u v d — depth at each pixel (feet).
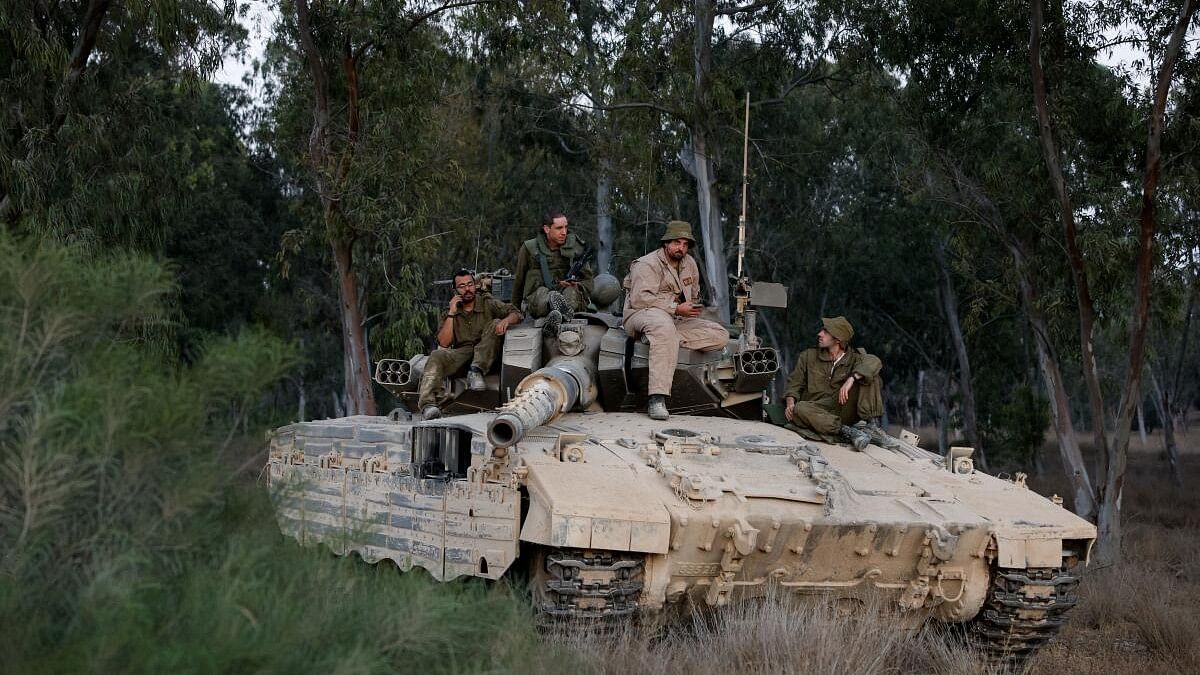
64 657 15.03
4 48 65.46
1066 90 63.72
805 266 120.57
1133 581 44.88
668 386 33.30
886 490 30.91
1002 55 66.54
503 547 26.89
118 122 66.59
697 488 27.12
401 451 31.12
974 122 73.00
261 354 18.83
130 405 17.15
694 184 100.27
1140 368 57.52
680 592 28.27
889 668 28.81
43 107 64.28
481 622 22.06
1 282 17.33
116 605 15.85
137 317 20.15
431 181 75.10
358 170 71.92
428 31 76.02
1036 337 73.46
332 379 134.82
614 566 26.12
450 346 37.19
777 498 28.27
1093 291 62.34
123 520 17.37
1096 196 63.26
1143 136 62.69
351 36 71.87
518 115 100.89
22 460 16.44
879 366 34.99
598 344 34.63
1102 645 36.88
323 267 126.52
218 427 18.88
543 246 38.58
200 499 17.60
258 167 124.88
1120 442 57.67
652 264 34.27
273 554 19.86
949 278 117.91
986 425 127.65
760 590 29.50
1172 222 64.44
